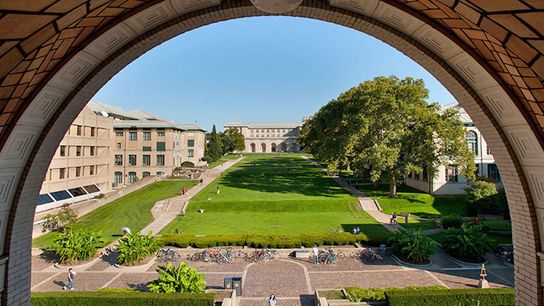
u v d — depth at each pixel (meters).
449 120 30.36
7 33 3.64
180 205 32.25
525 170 6.03
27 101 5.05
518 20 3.75
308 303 13.09
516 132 5.86
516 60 4.64
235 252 18.95
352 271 16.58
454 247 17.97
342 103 39.44
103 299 11.88
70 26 4.37
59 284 15.18
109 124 44.16
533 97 5.06
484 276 14.27
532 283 6.04
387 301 12.03
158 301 11.81
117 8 4.79
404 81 32.28
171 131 56.28
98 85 6.34
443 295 11.97
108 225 26.33
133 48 6.05
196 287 12.90
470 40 5.11
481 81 5.80
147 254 18.20
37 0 3.34
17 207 5.70
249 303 13.12
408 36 6.19
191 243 19.80
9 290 5.62
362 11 6.05
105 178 42.91
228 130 121.31
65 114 5.96
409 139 31.09
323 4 6.16
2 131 5.04
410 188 39.34
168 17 5.88
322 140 42.53
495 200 26.53
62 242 18.03
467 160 29.20
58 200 32.97
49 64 4.88
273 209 30.77
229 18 6.51
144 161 55.88
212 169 61.09
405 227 24.30
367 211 30.14
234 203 31.52
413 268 16.84
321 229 24.12
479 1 3.80
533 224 5.98
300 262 18.09
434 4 4.67
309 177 49.84
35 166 5.89
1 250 5.56
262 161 80.19
